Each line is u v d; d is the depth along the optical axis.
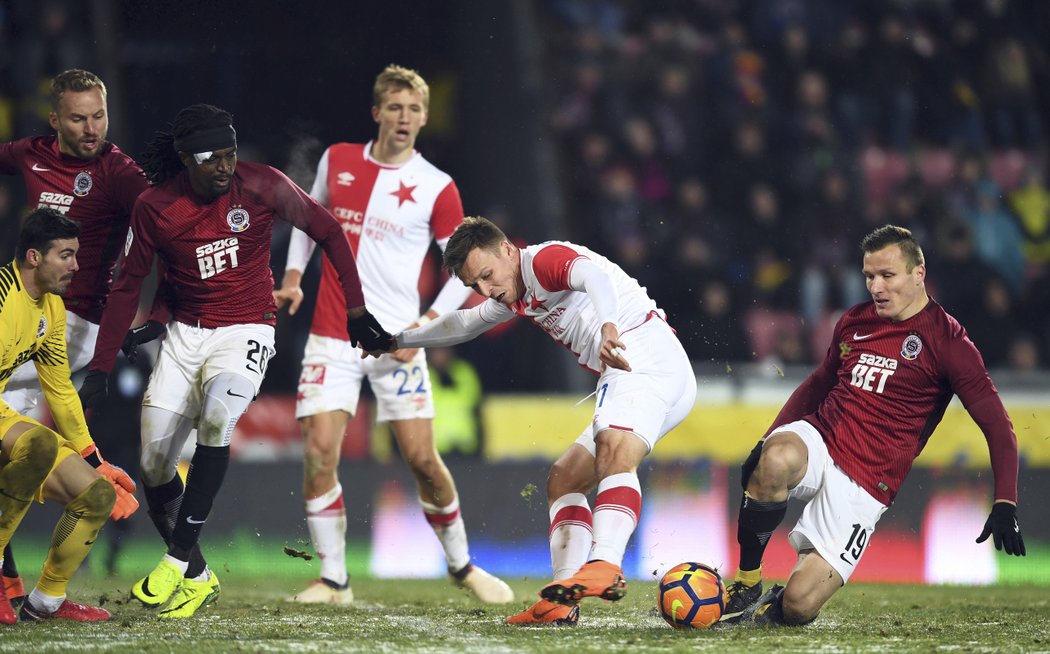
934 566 30.45
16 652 12.75
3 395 18.44
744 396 33.84
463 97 45.31
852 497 15.68
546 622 15.73
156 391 17.23
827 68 47.91
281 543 30.48
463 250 15.73
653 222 43.69
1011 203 47.16
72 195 17.91
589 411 33.44
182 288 17.14
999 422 15.43
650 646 13.41
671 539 30.77
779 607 15.59
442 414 32.91
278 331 36.59
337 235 17.38
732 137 45.53
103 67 38.88
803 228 44.09
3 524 15.21
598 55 47.31
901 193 45.66
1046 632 15.20
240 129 41.06
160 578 16.25
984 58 49.81
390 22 43.12
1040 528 31.56
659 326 16.42
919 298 15.84
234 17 40.59
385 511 30.23
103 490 15.16
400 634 14.59
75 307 18.36
